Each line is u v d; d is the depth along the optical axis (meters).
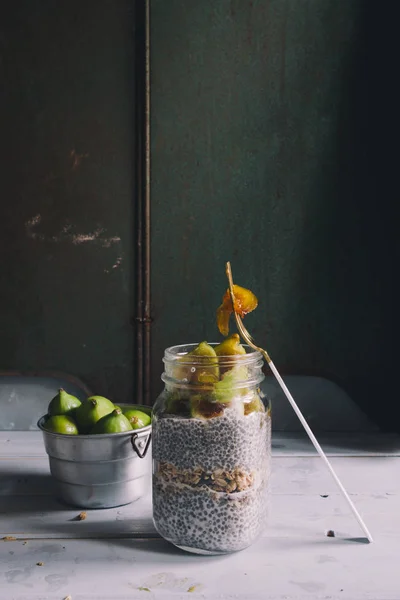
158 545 0.70
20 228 1.06
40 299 1.07
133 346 1.08
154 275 1.07
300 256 1.07
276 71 1.04
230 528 0.67
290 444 0.96
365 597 0.62
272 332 1.08
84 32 1.03
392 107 1.04
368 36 1.04
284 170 1.05
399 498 0.79
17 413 1.08
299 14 1.04
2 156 1.05
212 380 0.67
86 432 0.78
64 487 0.77
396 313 1.07
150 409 0.82
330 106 1.05
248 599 0.62
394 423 1.08
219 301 1.07
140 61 1.03
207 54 1.04
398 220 1.05
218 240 1.06
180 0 1.03
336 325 1.07
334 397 1.08
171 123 1.05
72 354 1.08
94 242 1.06
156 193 1.05
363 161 1.05
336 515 0.76
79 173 1.05
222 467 0.67
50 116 1.04
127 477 0.76
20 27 1.03
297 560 0.68
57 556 0.69
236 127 1.05
